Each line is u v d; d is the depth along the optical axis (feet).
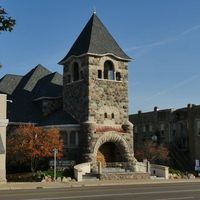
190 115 252.42
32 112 197.16
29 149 158.81
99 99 182.80
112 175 164.96
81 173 158.51
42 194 88.17
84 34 193.36
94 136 177.99
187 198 78.23
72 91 189.57
